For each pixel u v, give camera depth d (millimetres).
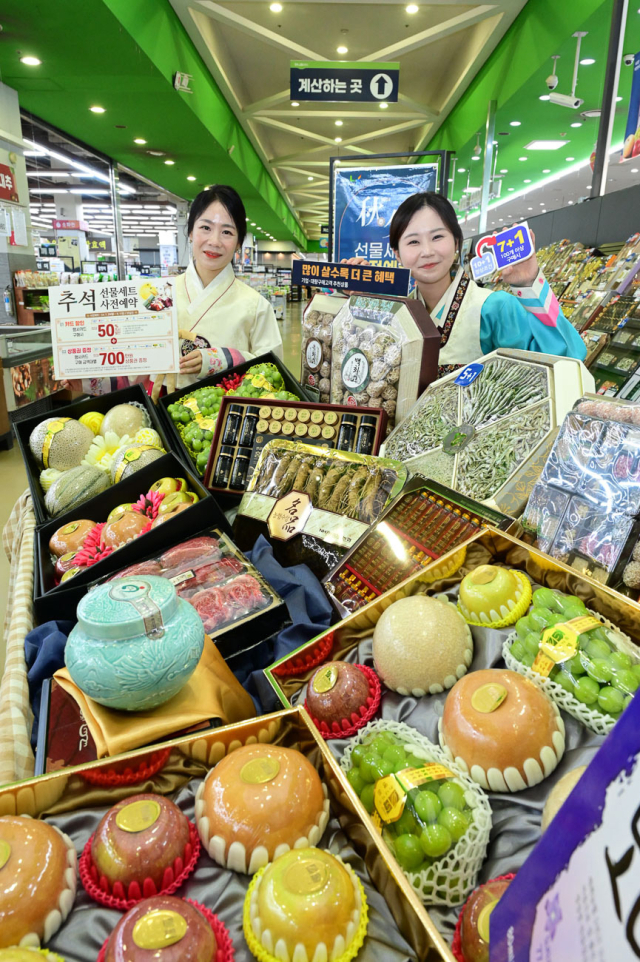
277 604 1096
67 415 1862
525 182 11523
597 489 1000
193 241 2504
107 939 570
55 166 12094
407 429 1467
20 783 674
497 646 912
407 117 10625
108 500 1544
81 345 1869
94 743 863
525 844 676
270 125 11727
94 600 840
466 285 1957
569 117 7184
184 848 653
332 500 1329
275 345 2676
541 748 712
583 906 349
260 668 1135
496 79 7211
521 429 1226
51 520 1573
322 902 551
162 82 6875
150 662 787
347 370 1658
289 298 32219
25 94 7391
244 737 742
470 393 1379
